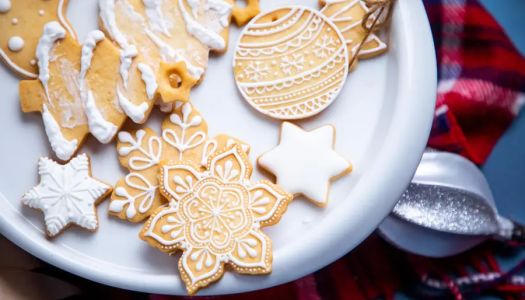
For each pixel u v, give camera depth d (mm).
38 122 405
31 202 391
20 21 399
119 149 393
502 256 578
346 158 394
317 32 399
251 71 399
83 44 389
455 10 573
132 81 386
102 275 389
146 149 392
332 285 558
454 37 580
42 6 401
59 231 391
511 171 595
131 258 396
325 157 385
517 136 596
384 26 406
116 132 389
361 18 402
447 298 561
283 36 401
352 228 380
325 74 395
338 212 381
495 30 573
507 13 623
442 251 528
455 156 526
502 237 551
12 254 470
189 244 375
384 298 567
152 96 382
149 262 394
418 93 389
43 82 391
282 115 393
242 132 401
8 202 404
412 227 505
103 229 398
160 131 399
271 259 373
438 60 587
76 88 390
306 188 383
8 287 432
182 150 390
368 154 393
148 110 385
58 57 392
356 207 380
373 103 401
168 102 385
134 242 396
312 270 384
